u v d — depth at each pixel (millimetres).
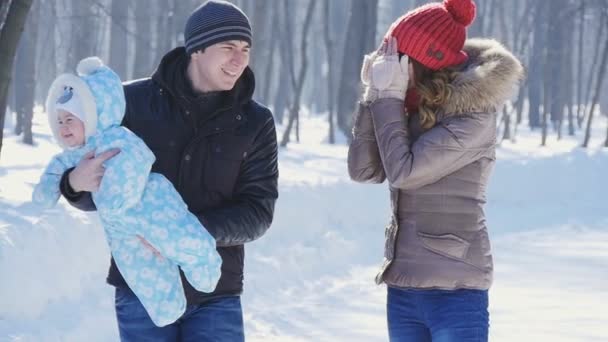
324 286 16125
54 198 6633
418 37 7203
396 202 7262
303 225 19000
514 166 28844
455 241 7094
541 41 88125
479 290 7180
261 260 16281
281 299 15055
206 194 7031
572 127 83562
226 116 6996
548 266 18719
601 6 71875
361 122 7633
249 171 7145
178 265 6738
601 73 54406
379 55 7387
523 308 14867
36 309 11273
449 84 7055
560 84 84438
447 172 7090
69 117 6395
